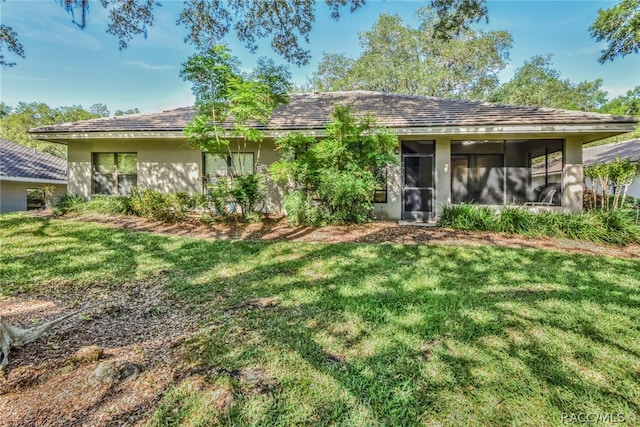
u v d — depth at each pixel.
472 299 4.34
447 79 25.67
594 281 5.10
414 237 8.07
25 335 2.93
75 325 3.62
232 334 3.43
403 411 2.33
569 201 9.93
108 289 4.78
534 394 2.51
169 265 5.91
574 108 27.39
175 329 3.56
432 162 10.73
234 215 9.83
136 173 12.08
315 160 9.02
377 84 25.91
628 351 3.09
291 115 11.55
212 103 8.82
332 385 2.61
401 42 25.55
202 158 11.64
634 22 11.96
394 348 3.14
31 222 9.48
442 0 8.16
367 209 9.69
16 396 2.41
